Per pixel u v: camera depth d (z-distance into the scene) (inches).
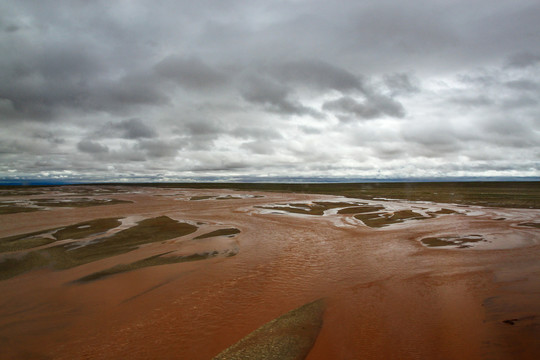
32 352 283.0
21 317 349.1
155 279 466.6
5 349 287.4
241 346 291.1
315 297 405.1
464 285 439.5
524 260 550.9
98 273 490.9
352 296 407.5
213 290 427.2
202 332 317.1
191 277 476.4
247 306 378.3
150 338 305.4
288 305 382.0
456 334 307.6
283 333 314.0
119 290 424.8
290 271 506.3
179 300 394.3
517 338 295.0
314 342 296.7
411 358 269.9
